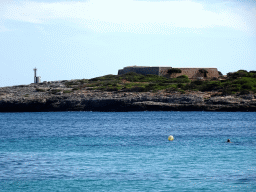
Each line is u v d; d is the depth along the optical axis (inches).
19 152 6791.3
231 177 4842.5
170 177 4859.7
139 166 5516.7
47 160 5954.7
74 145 7775.6
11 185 4503.0
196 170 5241.1
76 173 5073.8
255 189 4333.2
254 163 5698.8
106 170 5246.1
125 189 4345.5
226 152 6717.5
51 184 4544.8
